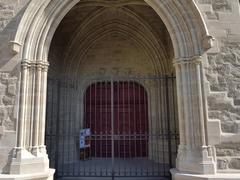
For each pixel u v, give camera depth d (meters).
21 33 6.68
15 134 6.24
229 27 6.86
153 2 7.26
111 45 11.86
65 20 10.69
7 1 7.01
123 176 7.90
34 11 6.87
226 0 7.04
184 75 6.71
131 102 11.48
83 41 11.45
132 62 11.71
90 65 11.80
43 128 6.59
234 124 6.34
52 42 10.21
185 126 6.48
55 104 10.39
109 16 11.03
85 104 11.62
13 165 5.94
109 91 11.67
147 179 7.68
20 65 6.59
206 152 6.08
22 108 6.36
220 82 6.55
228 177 5.65
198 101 6.40
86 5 9.91
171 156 9.05
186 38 6.87
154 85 11.10
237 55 6.70
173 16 7.03
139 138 11.20
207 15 6.93
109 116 11.43
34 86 6.62
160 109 10.55
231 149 6.18
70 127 10.73
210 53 6.69
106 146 11.20
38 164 6.18
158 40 10.84
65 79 11.03
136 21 10.98
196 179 5.73
